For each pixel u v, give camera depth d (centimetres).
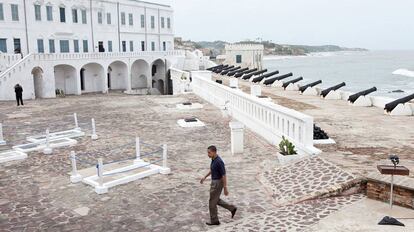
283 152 1370
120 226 932
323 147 1410
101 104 3338
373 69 11950
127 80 5750
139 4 6384
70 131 2067
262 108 1838
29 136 2027
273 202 1044
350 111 2250
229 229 880
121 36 6084
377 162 1195
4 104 3462
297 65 17562
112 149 1708
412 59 19975
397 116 2070
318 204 971
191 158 1518
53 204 1080
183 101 3297
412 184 905
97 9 5625
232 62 7075
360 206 934
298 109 2334
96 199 1109
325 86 6925
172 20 7256
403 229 797
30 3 4750
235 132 1538
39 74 4431
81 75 5338
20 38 4675
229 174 1293
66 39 5225
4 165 1487
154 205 1055
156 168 1342
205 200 1082
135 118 2523
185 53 6675
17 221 973
